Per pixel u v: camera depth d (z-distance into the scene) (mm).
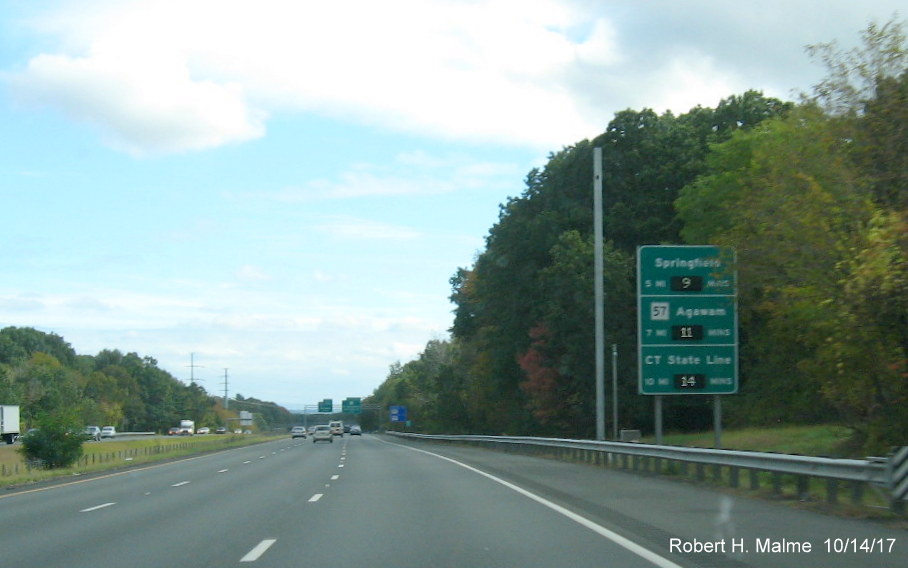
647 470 25969
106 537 14516
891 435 21188
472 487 23047
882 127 22297
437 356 127000
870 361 20875
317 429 91125
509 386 69688
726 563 10742
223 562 11578
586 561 11117
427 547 12492
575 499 19094
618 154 58969
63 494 24984
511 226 62250
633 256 55656
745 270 24453
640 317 26688
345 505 18672
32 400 115875
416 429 140375
